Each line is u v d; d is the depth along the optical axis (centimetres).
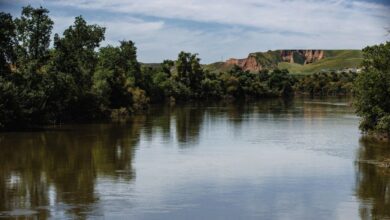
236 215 3008
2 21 7250
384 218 2945
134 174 4103
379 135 6488
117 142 5956
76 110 8788
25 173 4153
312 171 4241
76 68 8781
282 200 3328
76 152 5203
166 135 6688
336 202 3281
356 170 4278
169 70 18300
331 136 6650
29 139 6200
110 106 10538
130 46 13450
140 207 3150
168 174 4097
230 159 4803
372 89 6400
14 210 3073
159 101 15512
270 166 4459
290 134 6875
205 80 18500
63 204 3209
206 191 3550
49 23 8050
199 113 11069
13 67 8275
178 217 2961
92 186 3684
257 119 9375
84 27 9531
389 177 4006
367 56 6712
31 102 7488
